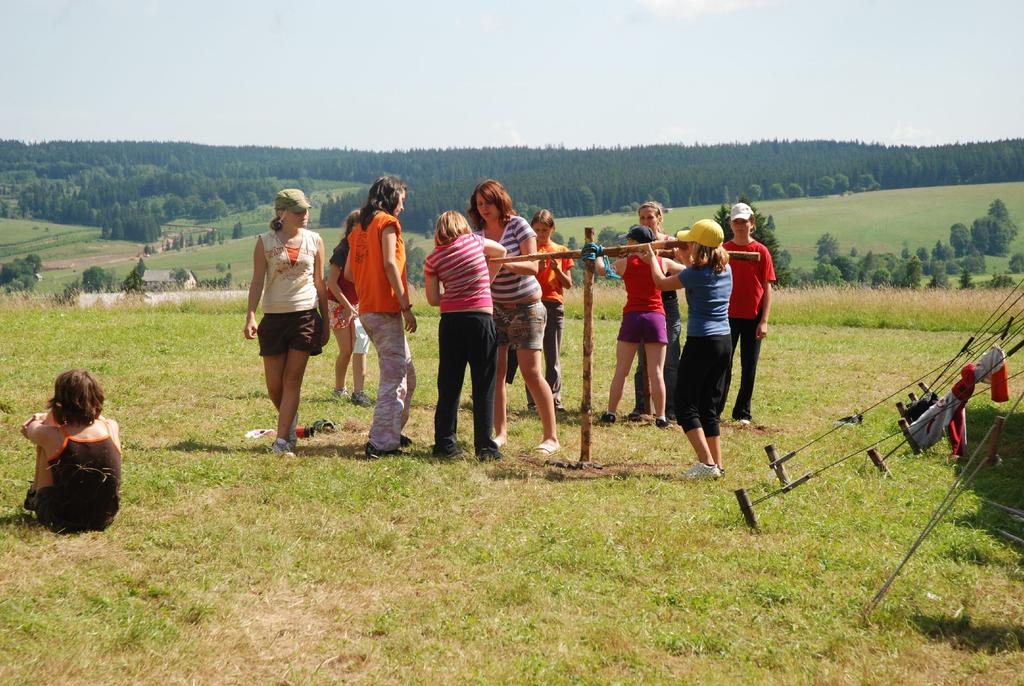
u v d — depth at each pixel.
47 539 5.52
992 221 171.75
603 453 8.36
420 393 11.00
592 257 7.79
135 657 4.19
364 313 7.84
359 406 10.16
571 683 4.11
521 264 8.03
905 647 4.46
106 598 4.75
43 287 192.75
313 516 6.13
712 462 7.55
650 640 4.54
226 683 4.07
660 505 6.64
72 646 4.23
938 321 21.72
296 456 7.63
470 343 7.71
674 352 10.12
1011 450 8.40
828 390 12.03
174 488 6.48
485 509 6.46
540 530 6.03
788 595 5.02
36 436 5.62
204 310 25.00
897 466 7.84
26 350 13.75
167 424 8.83
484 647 4.43
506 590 5.04
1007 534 6.05
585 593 5.09
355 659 4.32
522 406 10.43
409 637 4.49
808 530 6.10
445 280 7.72
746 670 4.26
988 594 5.12
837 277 119.19
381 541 5.72
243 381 11.41
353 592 5.07
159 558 5.32
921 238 182.12
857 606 4.91
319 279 7.87
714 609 4.90
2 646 4.19
